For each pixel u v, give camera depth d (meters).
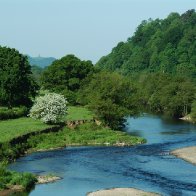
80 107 144.00
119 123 111.75
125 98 112.56
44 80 160.00
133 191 56.41
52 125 97.06
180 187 58.81
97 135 94.00
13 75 116.25
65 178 63.19
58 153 80.50
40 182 60.47
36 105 100.06
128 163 72.94
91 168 69.38
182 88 155.00
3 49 122.00
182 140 96.50
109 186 59.31
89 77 157.12
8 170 62.78
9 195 54.44
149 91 182.62
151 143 92.25
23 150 79.31
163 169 68.81
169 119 142.00
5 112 105.31
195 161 74.44
